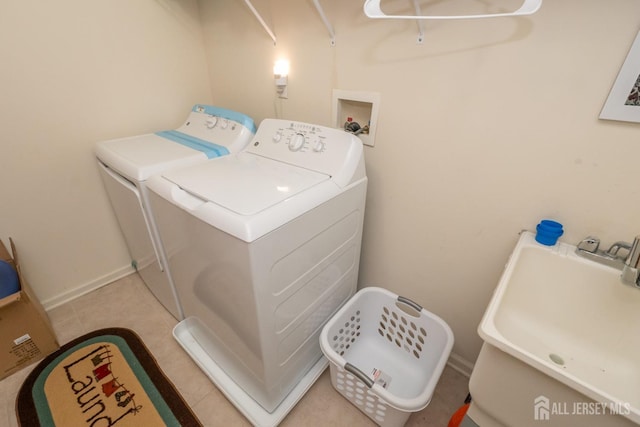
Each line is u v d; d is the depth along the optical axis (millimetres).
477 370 721
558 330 988
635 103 789
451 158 1188
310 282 1190
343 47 1331
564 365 914
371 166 1450
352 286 1602
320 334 1377
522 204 1079
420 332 1424
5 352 1419
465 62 1034
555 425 638
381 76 1259
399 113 1264
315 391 1430
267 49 1651
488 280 1279
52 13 1436
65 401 1347
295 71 1567
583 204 957
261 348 1045
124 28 1664
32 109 1506
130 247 1961
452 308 1453
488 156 1097
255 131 1626
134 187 1334
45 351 1547
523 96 961
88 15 1534
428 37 1084
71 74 1566
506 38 934
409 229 1442
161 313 1841
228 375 1431
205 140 1674
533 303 1024
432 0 1028
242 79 1882
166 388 1411
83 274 1942
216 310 1189
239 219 862
